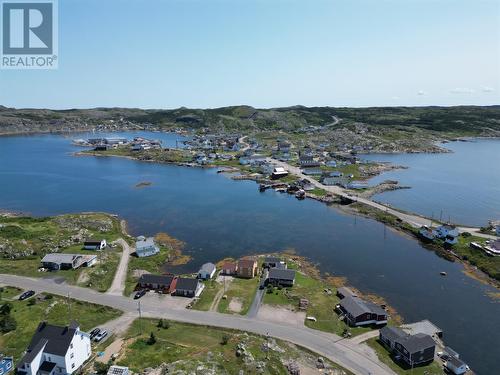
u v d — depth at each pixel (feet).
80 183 627.46
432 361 194.08
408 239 379.35
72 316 223.92
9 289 255.50
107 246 336.08
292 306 242.99
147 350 191.11
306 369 183.42
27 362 167.63
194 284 256.93
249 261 292.20
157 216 445.37
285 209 479.41
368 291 274.36
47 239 340.59
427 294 271.49
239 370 173.99
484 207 491.31
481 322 236.84
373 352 198.90
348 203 500.33
